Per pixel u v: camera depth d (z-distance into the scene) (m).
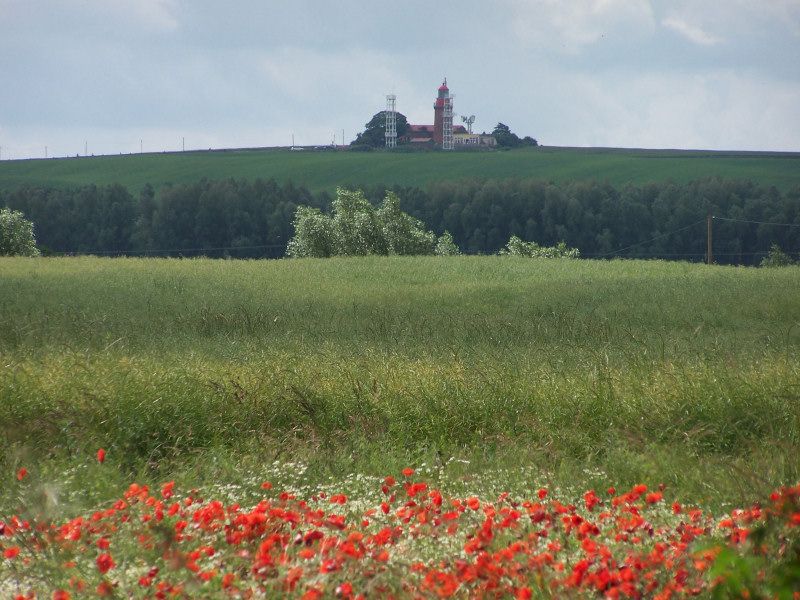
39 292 85.62
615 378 38.16
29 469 27.80
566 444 32.81
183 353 46.59
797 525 13.34
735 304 74.50
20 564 18.83
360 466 30.44
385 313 70.56
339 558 16.28
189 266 122.56
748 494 23.56
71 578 17.58
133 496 22.38
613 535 20.27
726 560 12.25
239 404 36.00
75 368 38.91
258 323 63.53
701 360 40.78
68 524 20.23
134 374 37.22
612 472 28.89
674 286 90.94
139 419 33.59
